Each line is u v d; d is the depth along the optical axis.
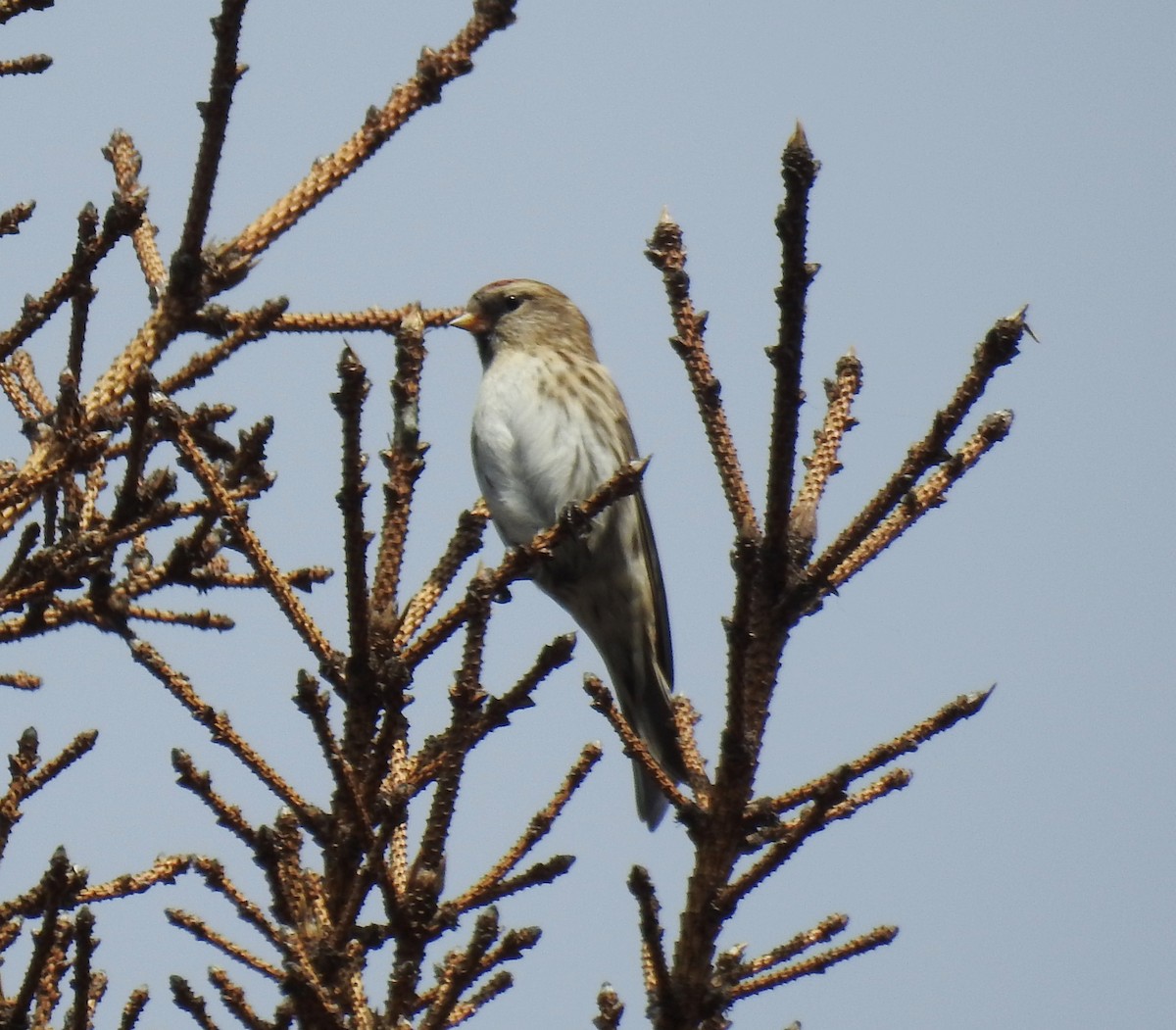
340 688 6.91
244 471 8.11
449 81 7.77
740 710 6.69
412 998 6.45
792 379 6.33
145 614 8.46
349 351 6.57
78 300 8.10
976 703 6.79
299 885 6.50
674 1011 6.52
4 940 7.39
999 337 6.50
